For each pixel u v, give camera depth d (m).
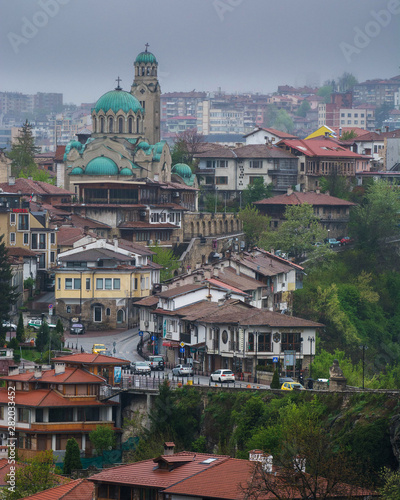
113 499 152.50
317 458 146.88
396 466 166.75
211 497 140.88
